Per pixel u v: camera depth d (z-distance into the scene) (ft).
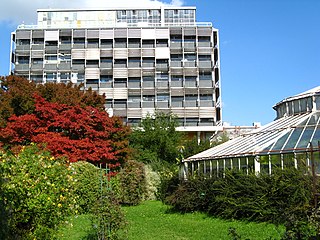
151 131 146.61
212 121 214.07
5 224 21.80
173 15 263.08
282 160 66.03
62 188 39.55
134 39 221.87
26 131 90.27
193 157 89.20
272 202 56.39
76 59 219.82
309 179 53.26
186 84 216.13
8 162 36.17
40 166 38.52
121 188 91.25
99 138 99.04
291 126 74.74
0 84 104.06
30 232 35.73
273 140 71.26
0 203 21.94
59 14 258.98
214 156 79.41
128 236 51.24
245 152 71.05
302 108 84.48
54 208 37.29
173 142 146.72
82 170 76.59
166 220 65.46
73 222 63.05
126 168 95.30
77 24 256.32
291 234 25.75
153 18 262.47
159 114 160.76
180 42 220.23
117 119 109.60
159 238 50.11
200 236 50.62
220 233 51.44
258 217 57.62
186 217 68.28
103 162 99.76
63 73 218.38
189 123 213.25
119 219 43.55
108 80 220.23
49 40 219.61
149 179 105.50
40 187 36.45
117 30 219.82
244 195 60.95
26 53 219.41
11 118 90.58
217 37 226.38
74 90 108.58
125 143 105.70
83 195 75.41
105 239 42.70
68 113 95.04
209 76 218.59
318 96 82.02
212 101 214.69
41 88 102.78
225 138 151.12
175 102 214.07
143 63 219.00
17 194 33.94
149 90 215.31
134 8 261.85
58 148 88.22
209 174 74.08
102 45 221.46
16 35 220.84
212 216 66.23
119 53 218.18
